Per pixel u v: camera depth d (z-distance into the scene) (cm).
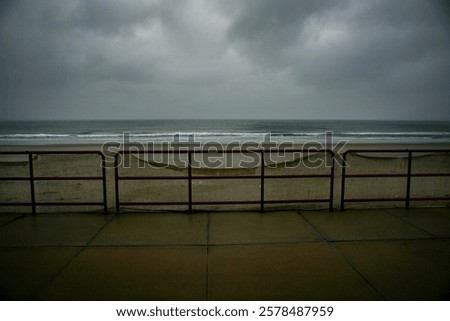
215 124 8012
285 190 618
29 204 517
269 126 7075
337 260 352
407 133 5075
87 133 5150
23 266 337
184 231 445
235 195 661
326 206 568
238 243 400
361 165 598
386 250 380
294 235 429
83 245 394
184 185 699
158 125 7600
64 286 297
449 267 337
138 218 505
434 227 461
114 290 290
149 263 344
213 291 289
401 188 611
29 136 4481
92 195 613
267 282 304
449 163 605
